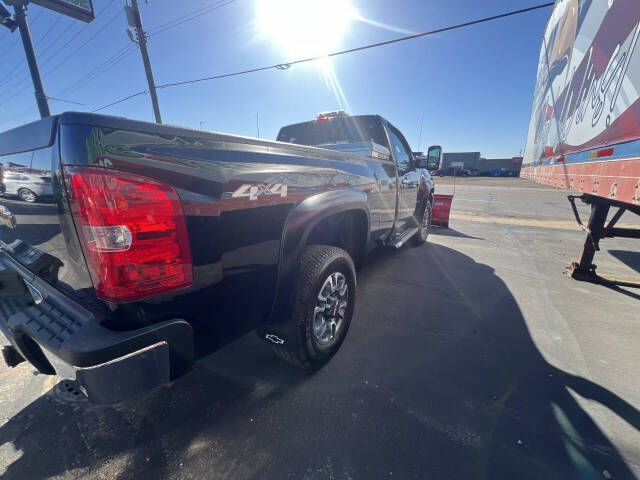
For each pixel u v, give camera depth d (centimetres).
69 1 760
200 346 124
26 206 131
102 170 92
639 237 335
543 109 471
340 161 227
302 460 138
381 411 166
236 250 133
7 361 152
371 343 232
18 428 154
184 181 109
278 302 164
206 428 155
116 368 96
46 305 134
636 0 182
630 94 182
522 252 495
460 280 366
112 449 143
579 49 302
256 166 143
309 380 191
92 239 95
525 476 128
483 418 160
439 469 132
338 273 203
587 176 258
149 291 103
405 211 409
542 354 217
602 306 296
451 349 224
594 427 154
